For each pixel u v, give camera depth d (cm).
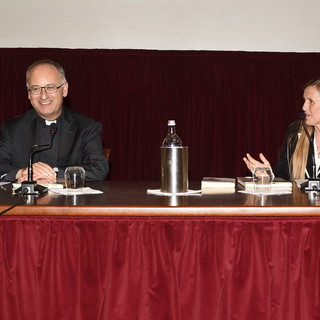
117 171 461
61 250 176
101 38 450
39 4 445
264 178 209
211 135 461
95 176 265
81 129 286
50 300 177
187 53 453
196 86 458
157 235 175
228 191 207
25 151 285
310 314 175
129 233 175
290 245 174
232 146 464
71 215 169
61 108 288
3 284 177
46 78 272
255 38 454
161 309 175
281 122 462
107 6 447
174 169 199
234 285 175
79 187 210
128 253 175
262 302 175
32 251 177
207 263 175
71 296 177
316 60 457
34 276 177
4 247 177
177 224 174
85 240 175
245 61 457
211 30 452
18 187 209
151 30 451
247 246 174
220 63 457
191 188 219
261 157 237
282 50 455
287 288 175
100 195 196
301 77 459
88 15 447
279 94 460
